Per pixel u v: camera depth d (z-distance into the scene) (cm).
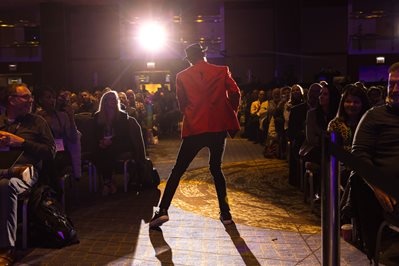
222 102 552
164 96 1898
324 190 297
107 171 760
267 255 465
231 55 2692
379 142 435
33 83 2628
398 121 429
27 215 502
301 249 480
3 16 2688
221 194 572
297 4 2552
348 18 2598
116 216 621
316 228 553
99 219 608
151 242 511
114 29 2633
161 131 1833
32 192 511
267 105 1417
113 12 2623
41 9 2478
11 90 530
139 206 674
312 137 621
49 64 2508
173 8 2600
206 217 605
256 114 1483
